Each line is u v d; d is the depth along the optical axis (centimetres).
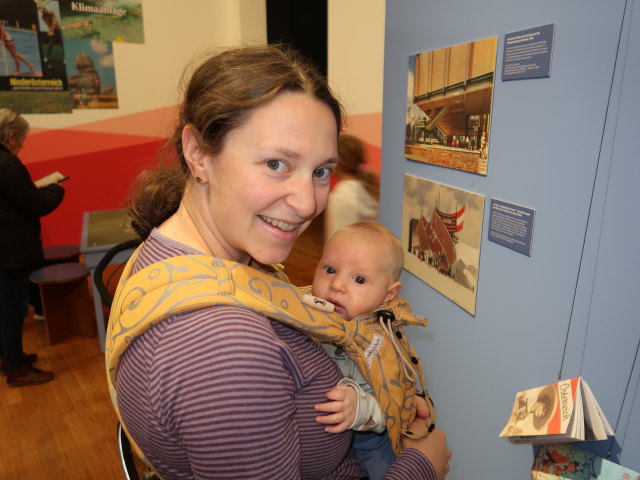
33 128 473
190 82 65
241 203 61
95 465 225
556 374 117
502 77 127
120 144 517
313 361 71
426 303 186
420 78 171
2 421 256
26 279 281
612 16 93
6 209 263
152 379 54
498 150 133
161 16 511
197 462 53
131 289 62
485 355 149
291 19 536
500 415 144
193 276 61
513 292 132
